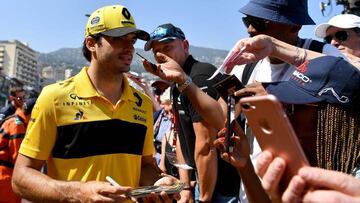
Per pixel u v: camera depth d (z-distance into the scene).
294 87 1.55
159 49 3.05
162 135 4.47
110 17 2.40
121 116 2.46
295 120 1.54
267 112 0.93
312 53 1.94
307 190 0.90
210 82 2.79
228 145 1.58
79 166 2.33
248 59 1.87
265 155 0.96
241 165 1.58
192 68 2.96
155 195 2.06
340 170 1.44
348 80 1.47
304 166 0.90
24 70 142.75
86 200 2.05
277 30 2.27
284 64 2.28
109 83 2.45
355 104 1.46
